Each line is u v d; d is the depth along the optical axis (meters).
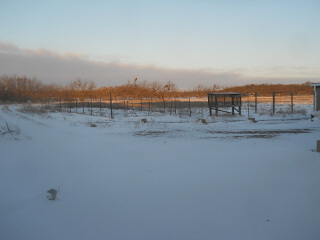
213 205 7.73
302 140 17.19
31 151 14.43
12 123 26.19
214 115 35.78
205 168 11.20
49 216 7.20
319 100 27.94
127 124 27.56
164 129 24.28
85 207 7.70
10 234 6.32
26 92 77.50
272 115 33.41
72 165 11.81
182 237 6.14
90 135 20.73
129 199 8.21
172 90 90.81
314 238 6.05
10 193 8.73
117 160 12.76
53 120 30.00
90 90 85.12
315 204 7.65
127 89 86.75
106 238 6.12
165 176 10.27
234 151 14.20
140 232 6.36
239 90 92.62
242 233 6.29
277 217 7.00
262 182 9.41
